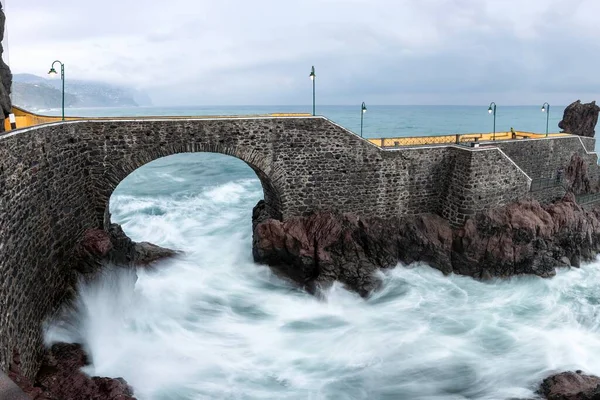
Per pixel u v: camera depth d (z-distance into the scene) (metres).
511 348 21.19
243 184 53.47
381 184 28.83
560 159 35.34
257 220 30.86
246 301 25.28
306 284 26.48
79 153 22.75
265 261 27.95
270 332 22.50
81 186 22.89
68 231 21.30
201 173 60.16
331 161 27.64
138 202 44.06
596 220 32.25
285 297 25.80
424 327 22.98
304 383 18.83
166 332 22.02
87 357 18.94
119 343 20.78
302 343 21.66
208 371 19.38
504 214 28.62
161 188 50.56
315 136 27.08
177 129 24.56
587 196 35.16
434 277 27.86
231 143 25.61
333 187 28.03
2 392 6.80
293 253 26.83
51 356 18.38
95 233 22.78
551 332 22.52
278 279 27.20
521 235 28.02
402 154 28.86
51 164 19.58
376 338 22.05
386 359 20.50
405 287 26.66
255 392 18.17
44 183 18.80
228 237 33.84
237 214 40.44
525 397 17.89
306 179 27.52
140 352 20.33
